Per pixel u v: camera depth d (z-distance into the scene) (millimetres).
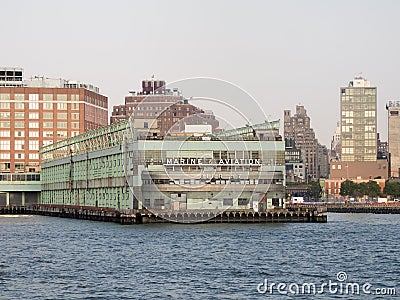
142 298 85750
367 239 152250
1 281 96125
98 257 119188
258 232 165250
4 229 183750
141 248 131875
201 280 96938
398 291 90500
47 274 101562
